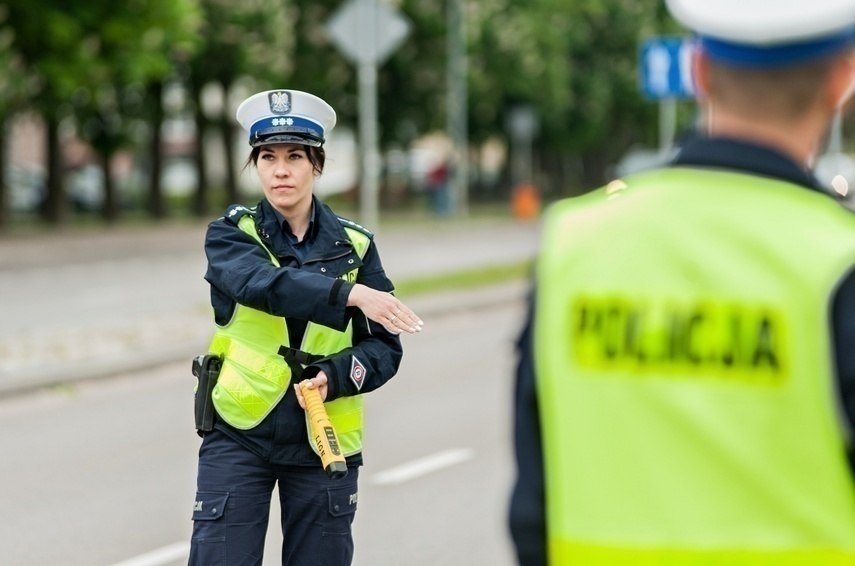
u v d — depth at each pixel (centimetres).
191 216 6238
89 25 4256
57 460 1427
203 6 5306
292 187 701
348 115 6525
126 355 2023
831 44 331
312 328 698
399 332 664
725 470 328
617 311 344
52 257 3809
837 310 322
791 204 336
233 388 695
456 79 6128
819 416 321
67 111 5019
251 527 696
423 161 8800
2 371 1878
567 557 342
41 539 1130
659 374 337
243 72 5494
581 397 345
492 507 1223
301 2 6091
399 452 1458
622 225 350
